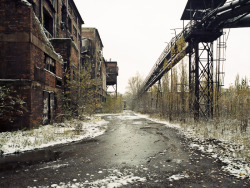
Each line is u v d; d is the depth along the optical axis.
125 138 9.41
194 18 16.14
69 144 7.80
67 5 20.91
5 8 9.05
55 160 5.54
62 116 13.98
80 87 12.07
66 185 3.80
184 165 5.16
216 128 11.30
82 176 4.32
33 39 9.41
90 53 31.08
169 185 3.85
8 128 8.76
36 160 5.52
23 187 3.70
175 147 7.39
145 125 15.66
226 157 5.82
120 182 3.98
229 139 8.52
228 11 11.14
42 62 10.57
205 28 14.29
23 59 9.03
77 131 10.06
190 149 7.02
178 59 18.56
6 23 9.04
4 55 8.98
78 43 26.56
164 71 22.84
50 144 7.54
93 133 10.66
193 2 14.67
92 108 15.42
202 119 13.99
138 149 7.06
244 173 4.48
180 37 16.98
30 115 8.98
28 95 9.01
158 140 8.88
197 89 14.92
